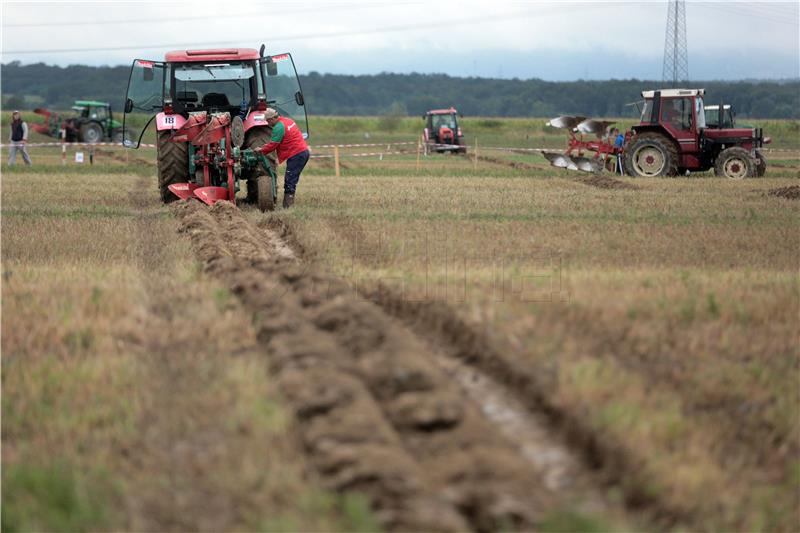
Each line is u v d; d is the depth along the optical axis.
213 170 56.53
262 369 20.39
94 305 26.50
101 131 167.50
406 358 20.09
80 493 14.85
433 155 146.00
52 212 52.47
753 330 24.31
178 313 25.95
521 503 14.09
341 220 48.00
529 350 21.38
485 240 40.72
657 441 16.75
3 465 16.14
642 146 90.94
